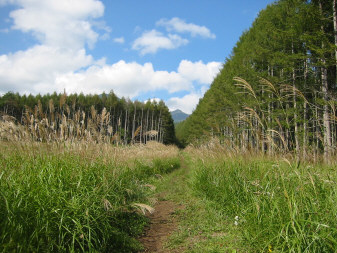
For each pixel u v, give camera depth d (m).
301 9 14.20
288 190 3.36
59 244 3.05
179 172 14.62
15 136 4.70
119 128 6.77
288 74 17.50
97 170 5.14
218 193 5.93
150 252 3.87
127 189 5.36
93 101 50.34
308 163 3.88
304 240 2.59
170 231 4.86
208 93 47.31
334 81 15.26
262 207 3.63
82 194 3.87
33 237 2.78
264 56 19.34
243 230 3.81
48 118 5.00
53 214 3.28
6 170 3.69
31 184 3.46
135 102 68.19
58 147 4.91
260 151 5.38
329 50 12.63
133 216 5.30
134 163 9.17
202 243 4.02
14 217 2.74
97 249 3.44
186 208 6.41
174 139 89.88
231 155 6.23
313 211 2.93
